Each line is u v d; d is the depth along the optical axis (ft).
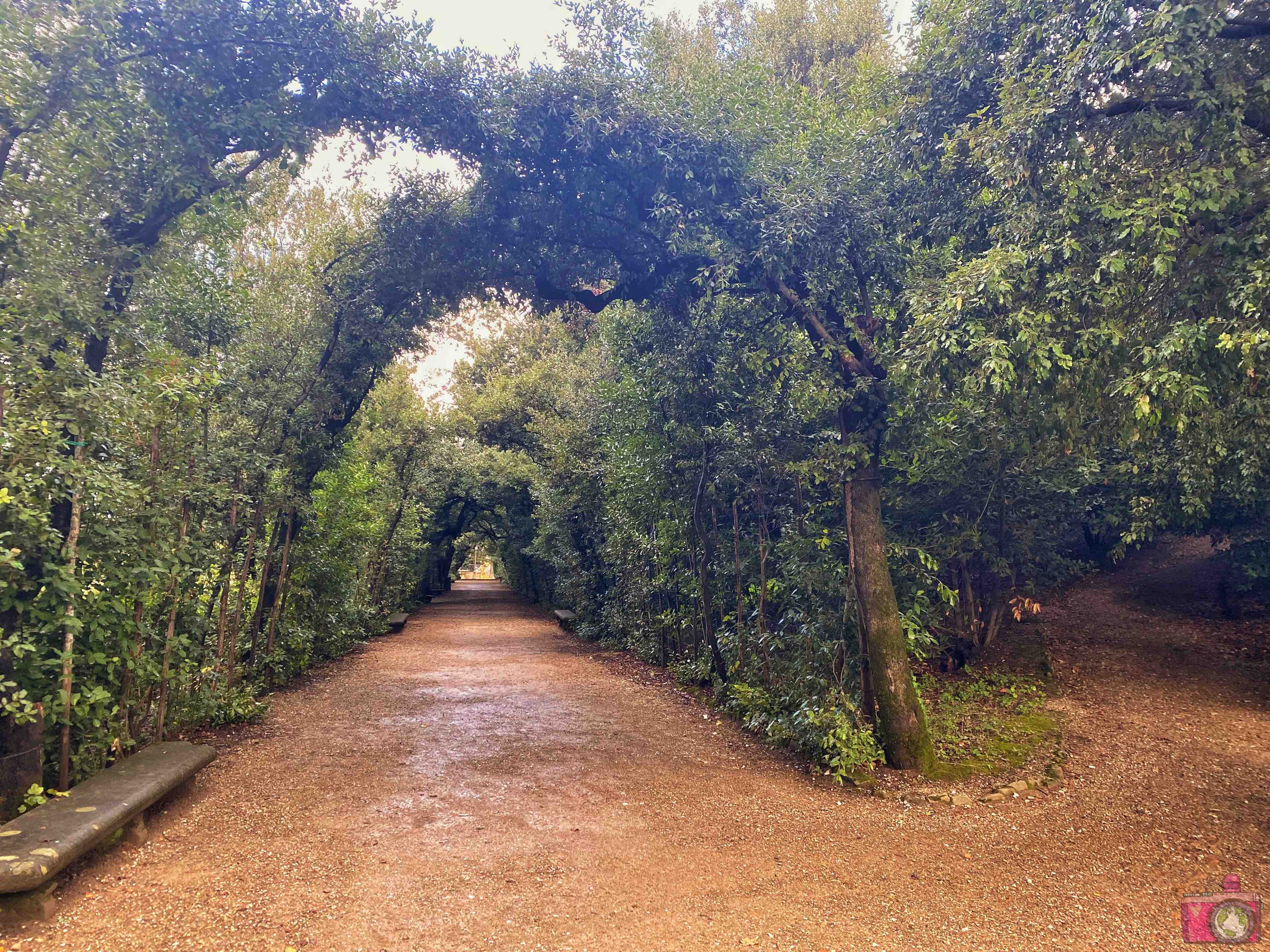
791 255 19.62
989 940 10.57
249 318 22.88
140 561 15.06
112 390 13.78
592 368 49.70
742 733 23.15
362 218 28.66
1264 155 14.61
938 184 19.47
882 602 19.12
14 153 15.06
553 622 65.26
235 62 18.10
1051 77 15.34
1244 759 19.17
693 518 29.45
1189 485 21.08
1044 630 32.24
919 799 16.67
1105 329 13.91
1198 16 12.60
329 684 31.07
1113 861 13.47
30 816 11.57
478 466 66.44
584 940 10.29
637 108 20.44
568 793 16.83
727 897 11.80
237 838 13.70
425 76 19.95
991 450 23.36
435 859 12.92
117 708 15.61
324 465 30.96
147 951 9.66
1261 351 12.69
